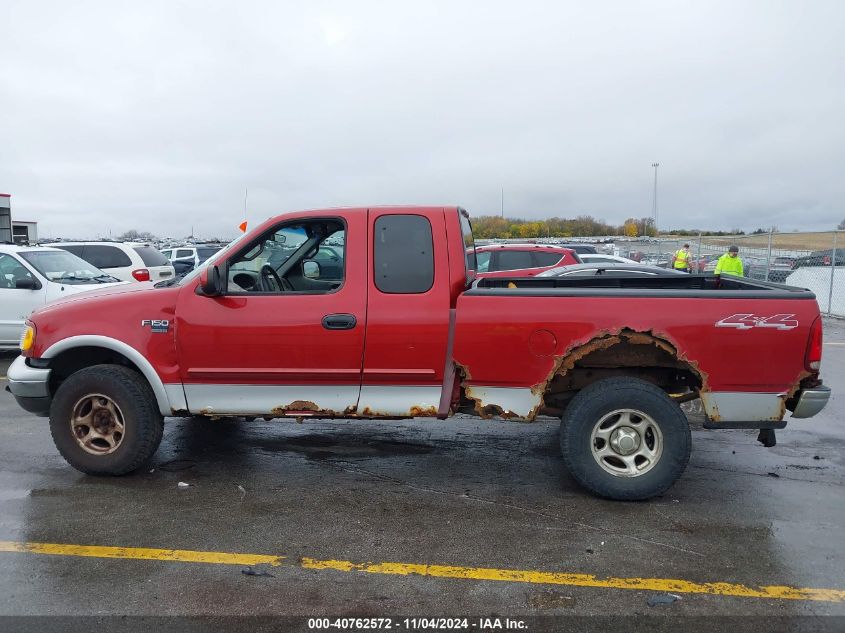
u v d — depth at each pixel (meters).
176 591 3.43
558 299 4.57
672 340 4.48
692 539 4.07
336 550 3.91
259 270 5.07
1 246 9.83
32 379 5.02
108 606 3.28
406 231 4.73
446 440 6.20
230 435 6.28
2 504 4.56
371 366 4.70
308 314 4.68
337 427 6.62
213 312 4.75
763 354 4.46
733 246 16.14
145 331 4.84
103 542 3.99
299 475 5.21
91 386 4.92
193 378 4.84
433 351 4.66
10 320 9.28
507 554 3.87
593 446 4.62
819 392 4.47
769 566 3.72
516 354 4.59
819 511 4.51
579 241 33.97
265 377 4.77
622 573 3.64
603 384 4.62
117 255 13.97
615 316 4.52
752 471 5.34
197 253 23.55
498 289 4.68
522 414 4.66
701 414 7.18
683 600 3.37
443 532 4.16
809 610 3.28
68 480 5.02
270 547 3.94
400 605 3.31
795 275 18.05
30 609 3.25
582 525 4.27
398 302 4.66
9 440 6.05
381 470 5.34
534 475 5.25
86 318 4.93
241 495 4.76
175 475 5.17
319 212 4.81
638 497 4.58
